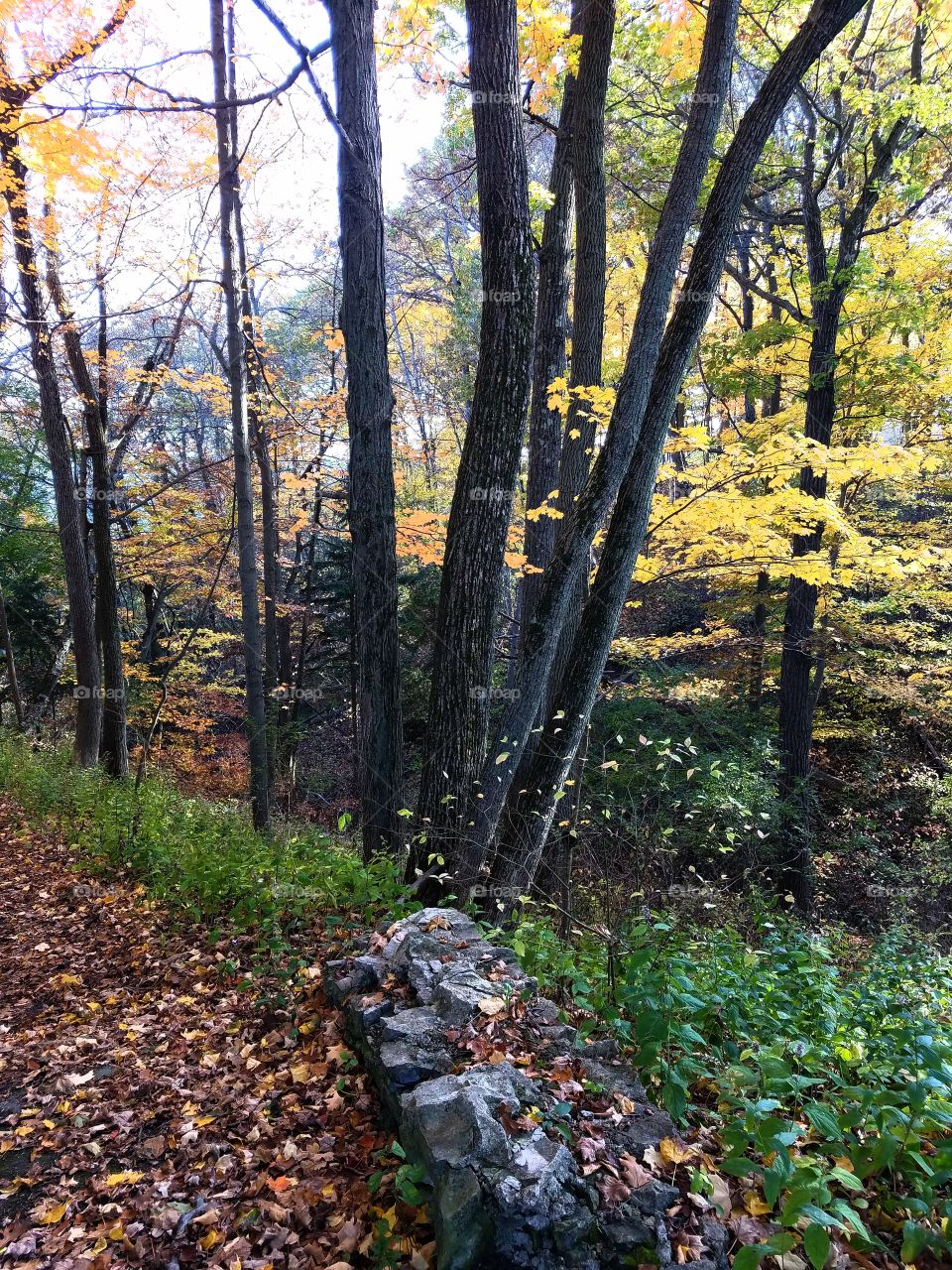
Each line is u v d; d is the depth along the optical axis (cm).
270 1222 279
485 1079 269
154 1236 283
